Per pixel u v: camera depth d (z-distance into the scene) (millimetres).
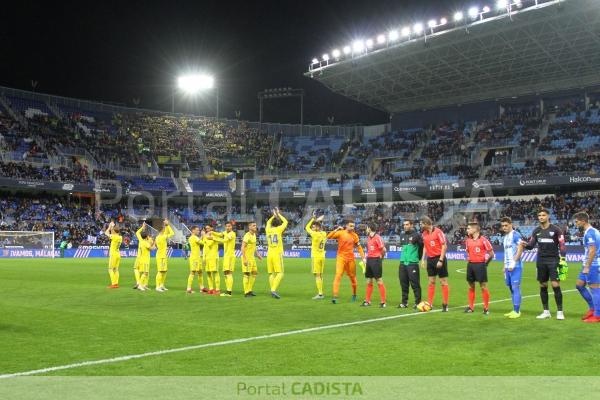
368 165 59312
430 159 55812
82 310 13180
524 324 11070
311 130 68500
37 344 8938
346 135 66750
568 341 9258
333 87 55562
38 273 27156
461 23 41938
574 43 42375
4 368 7379
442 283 13172
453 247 46250
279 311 13062
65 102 61469
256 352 8359
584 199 47469
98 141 58688
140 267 18672
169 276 25672
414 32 44656
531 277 25297
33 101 58875
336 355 8164
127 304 14422
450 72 50062
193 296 16547
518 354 8258
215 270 17438
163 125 64938
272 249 16188
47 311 12953
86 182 52594
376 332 10109
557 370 7312
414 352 8375
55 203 53781
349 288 19578
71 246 49188
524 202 49562
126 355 8141
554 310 13438
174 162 60312
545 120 53125
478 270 12688
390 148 59438
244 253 16562
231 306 14031
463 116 58969
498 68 48438
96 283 21344
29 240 47375
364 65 49719
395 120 63344
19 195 53188
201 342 9117
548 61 46312
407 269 13883
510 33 41688
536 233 12141
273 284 16266
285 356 8086
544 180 46969
